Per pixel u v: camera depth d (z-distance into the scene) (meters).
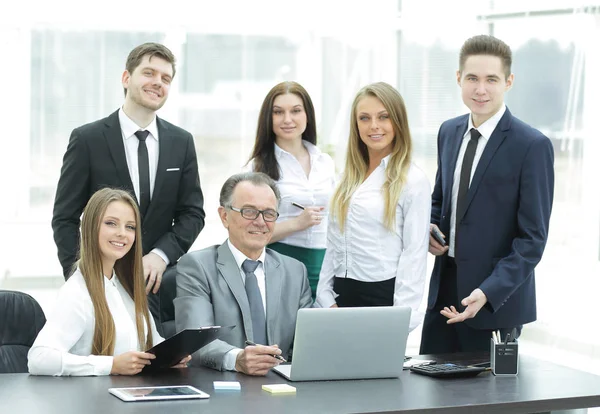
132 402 3.09
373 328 3.58
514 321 4.36
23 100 8.91
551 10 8.40
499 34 8.78
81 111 9.01
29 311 3.91
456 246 4.41
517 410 3.30
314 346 3.51
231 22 9.20
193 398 3.17
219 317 3.89
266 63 9.32
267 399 3.20
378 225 4.32
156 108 4.77
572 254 8.36
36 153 8.98
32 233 9.02
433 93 9.13
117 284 3.86
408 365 3.86
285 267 4.11
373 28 9.30
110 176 4.73
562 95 8.40
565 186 8.41
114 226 3.72
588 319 8.24
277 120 5.02
